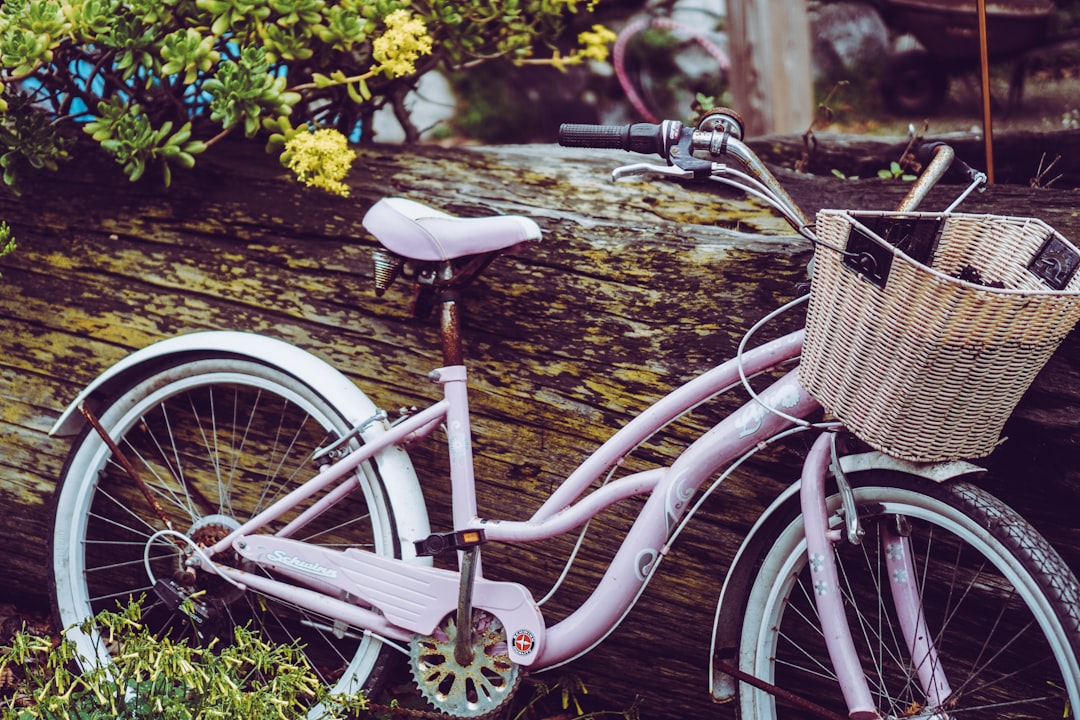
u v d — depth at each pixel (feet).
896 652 7.45
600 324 7.66
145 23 7.80
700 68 19.24
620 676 8.00
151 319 8.36
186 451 8.61
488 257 6.90
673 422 7.54
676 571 7.73
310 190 8.19
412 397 8.00
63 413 8.45
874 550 7.41
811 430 6.79
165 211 8.33
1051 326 4.95
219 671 6.70
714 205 8.18
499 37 9.27
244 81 7.46
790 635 7.68
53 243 8.50
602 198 8.18
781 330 7.31
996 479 7.01
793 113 12.92
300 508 8.39
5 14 7.66
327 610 7.28
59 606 8.06
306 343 8.13
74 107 9.84
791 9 12.73
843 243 5.25
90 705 6.72
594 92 19.61
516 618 6.84
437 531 8.07
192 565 7.47
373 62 8.53
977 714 7.32
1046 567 5.74
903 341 5.08
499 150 8.90
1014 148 9.57
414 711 7.22
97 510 8.71
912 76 16.07
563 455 7.78
